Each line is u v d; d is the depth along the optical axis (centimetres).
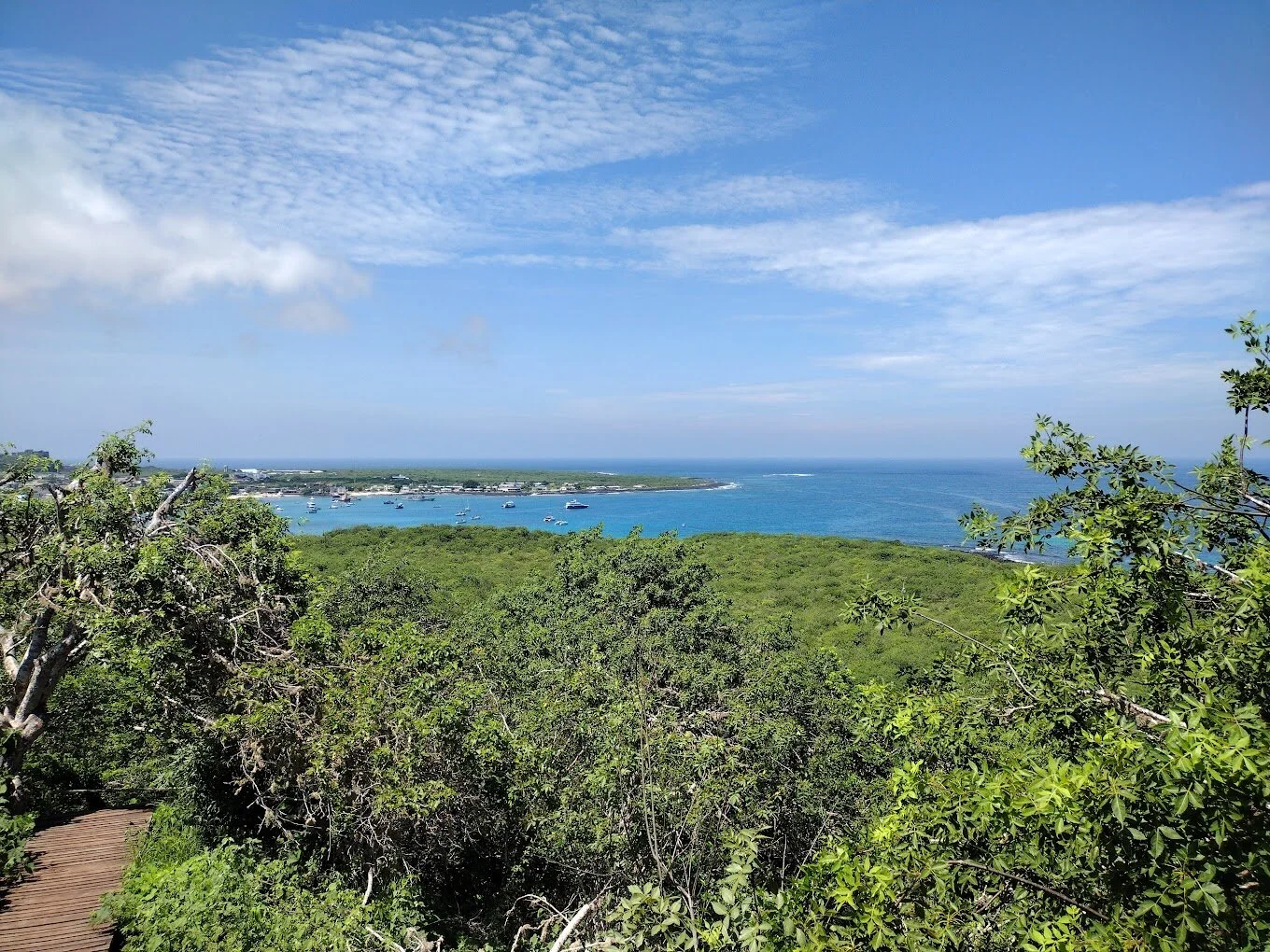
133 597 1148
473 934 1030
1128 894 389
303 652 1169
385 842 996
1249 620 437
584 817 948
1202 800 336
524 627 1880
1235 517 519
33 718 1238
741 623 1878
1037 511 559
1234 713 367
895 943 421
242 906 779
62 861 998
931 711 563
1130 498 482
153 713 1223
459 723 1080
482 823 1122
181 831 1040
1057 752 526
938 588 3316
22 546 1320
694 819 864
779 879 951
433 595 2508
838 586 3438
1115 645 535
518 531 5000
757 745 1108
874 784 1005
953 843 459
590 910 880
